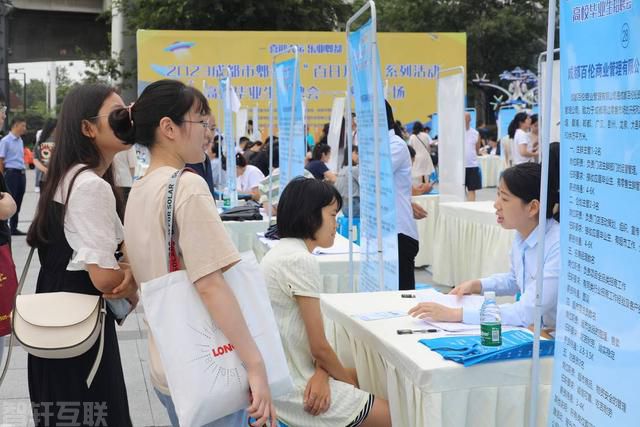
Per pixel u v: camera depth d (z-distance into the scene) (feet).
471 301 10.48
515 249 10.25
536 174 9.45
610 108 6.13
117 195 8.48
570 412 6.97
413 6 89.71
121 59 86.28
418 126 39.73
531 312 9.19
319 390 9.34
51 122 22.18
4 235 10.59
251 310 6.68
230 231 21.57
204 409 6.28
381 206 12.46
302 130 19.03
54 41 118.83
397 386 8.73
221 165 32.45
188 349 6.32
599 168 6.33
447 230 23.13
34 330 7.50
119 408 8.09
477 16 90.22
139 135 7.07
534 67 91.97
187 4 71.61
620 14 5.95
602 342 6.37
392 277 12.17
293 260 9.47
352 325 10.16
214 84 48.55
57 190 7.82
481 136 71.36
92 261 7.47
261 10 72.64
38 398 7.99
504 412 8.09
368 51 12.34
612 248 6.17
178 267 6.63
